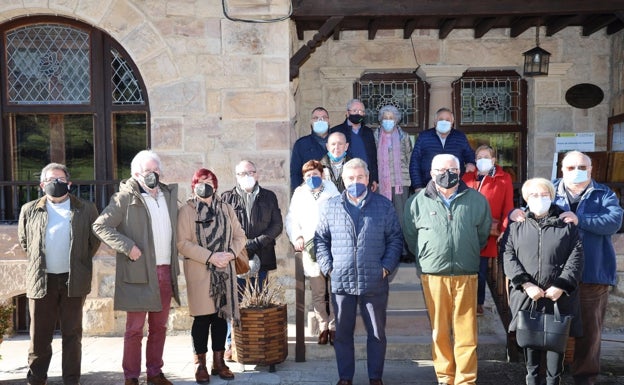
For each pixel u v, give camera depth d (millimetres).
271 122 6047
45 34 6266
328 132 5742
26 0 5922
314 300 5129
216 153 6066
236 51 6016
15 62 6285
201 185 4469
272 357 4773
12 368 5062
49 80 6301
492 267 5715
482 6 5840
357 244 4340
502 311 5223
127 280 4223
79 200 4344
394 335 5418
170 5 6000
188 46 6027
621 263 6035
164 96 6047
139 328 4301
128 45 6023
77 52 6297
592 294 4180
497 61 7621
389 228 4402
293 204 5039
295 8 5926
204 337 4551
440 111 5625
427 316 5473
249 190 5105
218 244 4473
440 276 4270
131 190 4262
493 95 7816
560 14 6035
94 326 6043
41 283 4242
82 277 4293
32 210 4340
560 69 7500
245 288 4969
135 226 4242
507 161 7824
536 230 4000
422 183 5727
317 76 7707
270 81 6031
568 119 7605
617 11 5812
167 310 4434
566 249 3936
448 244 4211
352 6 5891
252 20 5961
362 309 4426
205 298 4438
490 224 4340
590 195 4191
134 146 6391
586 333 4188
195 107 6059
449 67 7562
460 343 4262
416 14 5871
